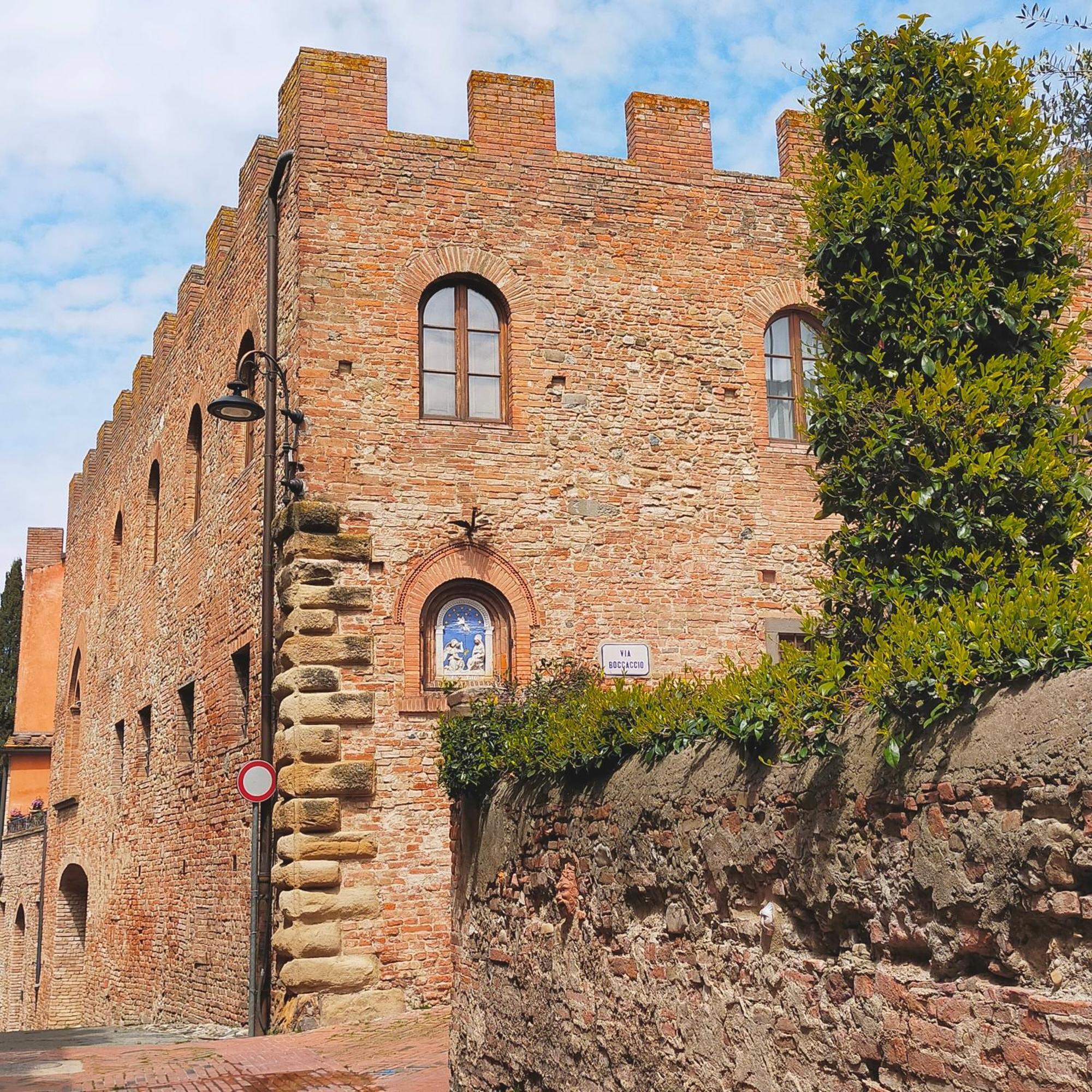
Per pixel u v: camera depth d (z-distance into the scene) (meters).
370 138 15.52
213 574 18.45
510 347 15.65
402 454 14.88
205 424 19.69
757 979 5.80
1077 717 4.10
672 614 15.52
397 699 14.20
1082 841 4.02
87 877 27.30
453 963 9.96
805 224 17.09
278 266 15.84
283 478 14.82
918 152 6.95
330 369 14.82
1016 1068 4.25
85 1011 26.41
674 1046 6.48
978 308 6.53
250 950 14.53
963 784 4.53
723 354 16.41
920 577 6.10
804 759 5.54
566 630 15.09
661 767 6.81
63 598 34.84
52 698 39.28
